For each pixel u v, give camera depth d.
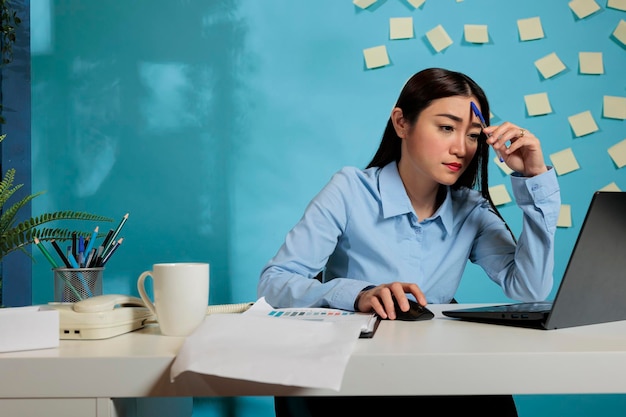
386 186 1.52
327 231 1.48
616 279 0.97
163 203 2.53
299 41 2.53
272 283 1.30
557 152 2.49
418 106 1.43
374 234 1.51
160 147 2.54
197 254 2.52
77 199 2.54
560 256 2.47
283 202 2.52
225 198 2.53
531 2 2.50
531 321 0.94
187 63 2.54
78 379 0.74
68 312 0.87
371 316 0.97
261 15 2.54
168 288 0.89
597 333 0.89
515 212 2.46
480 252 1.58
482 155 1.53
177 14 2.54
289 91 2.53
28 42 2.53
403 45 2.51
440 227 1.52
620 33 2.49
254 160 2.53
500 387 0.72
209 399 2.40
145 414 0.88
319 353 0.72
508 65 2.50
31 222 1.37
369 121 2.51
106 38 2.55
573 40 2.50
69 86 2.54
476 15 2.51
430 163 1.43
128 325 0.92
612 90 2.49
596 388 0.72
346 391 0.72
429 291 1.52
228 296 2.51
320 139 2.52
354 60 2.52
